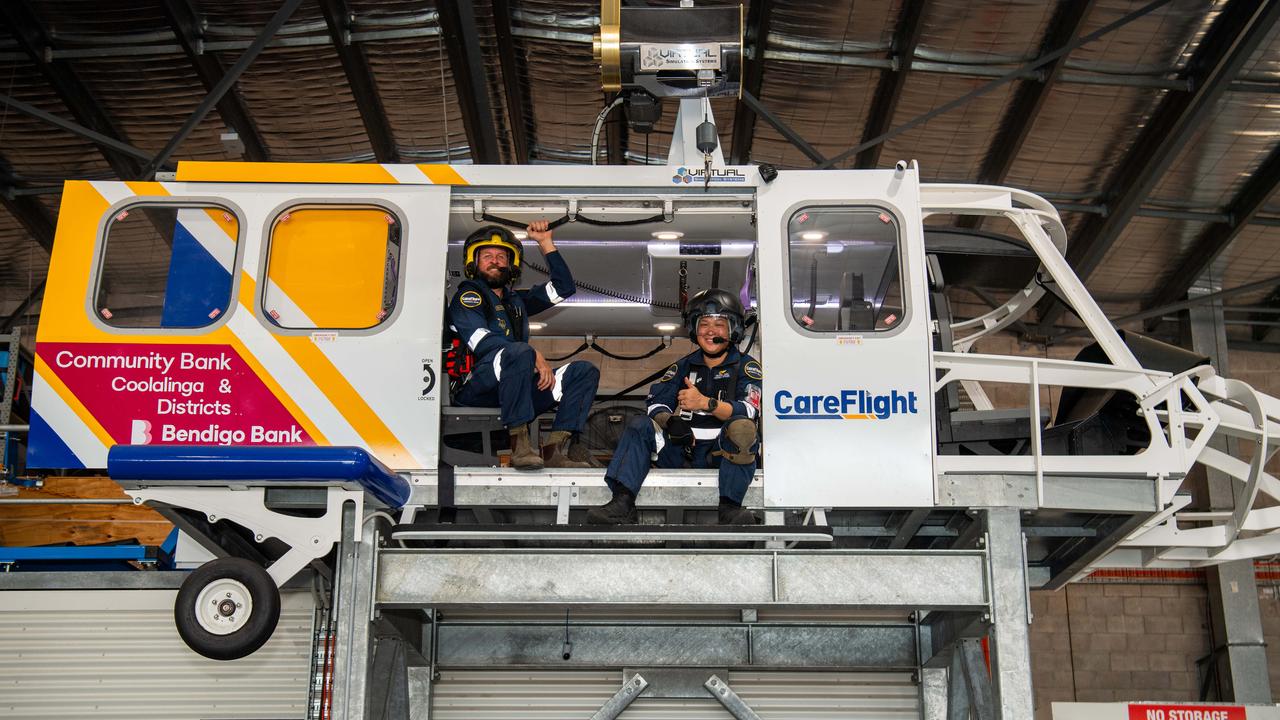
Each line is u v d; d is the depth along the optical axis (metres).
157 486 4.76
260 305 5.26
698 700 6.40
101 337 5.22
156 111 10.93
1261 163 11.45
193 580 4.64
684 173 5.45
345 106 11.05
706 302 5.40
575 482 5.17
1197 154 11.37
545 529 4.76
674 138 5.92
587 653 6.35
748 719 6.24
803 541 5.19
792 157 11.94
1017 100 10.76
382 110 11.12
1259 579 14.20
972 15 9.84
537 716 6.34
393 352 5.22
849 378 5.20
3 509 6.12
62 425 5.13
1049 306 13.91
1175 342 14.37
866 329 5.32
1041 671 14.03
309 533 4.75
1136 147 11.26
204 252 5.37
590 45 10.32
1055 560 6.50
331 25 9.93
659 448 5.20
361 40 10.16
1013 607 4.91
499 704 6.33
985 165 11.76
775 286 5.30
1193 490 14.05
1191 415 5.36
